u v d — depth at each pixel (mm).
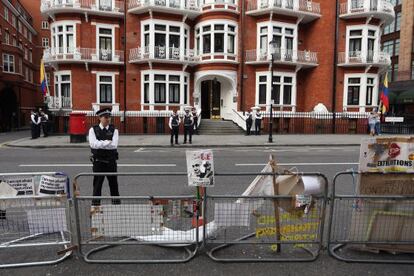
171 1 24750
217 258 4027
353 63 26266
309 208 4133
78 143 17797
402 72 44812
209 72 25422
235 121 25453
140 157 13008
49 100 24984
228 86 26703
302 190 4133
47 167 10602
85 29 25172
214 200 4379
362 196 4074
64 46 24875
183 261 3963
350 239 4297
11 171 9922
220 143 17625
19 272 3748
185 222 4266
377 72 27016
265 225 4262
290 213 4184
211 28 25297
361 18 26406
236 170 10117
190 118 17594
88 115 24516
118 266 3889
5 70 36062
